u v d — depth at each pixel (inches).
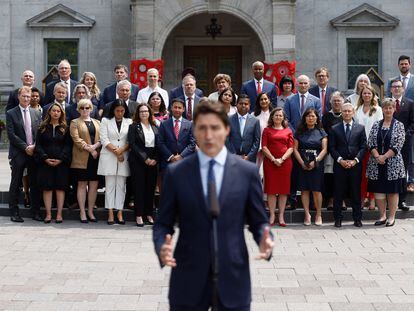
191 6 893.8
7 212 538.0
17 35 995.3
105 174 495.5
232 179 193.9
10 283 336.5
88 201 512.1
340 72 979.3
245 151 491.2
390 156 486.0
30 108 510.6
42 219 513.3
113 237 452.1
